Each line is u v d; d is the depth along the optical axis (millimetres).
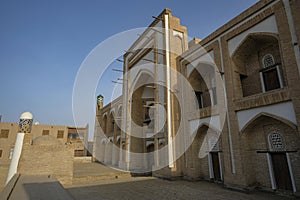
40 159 8352
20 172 7941
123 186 8055
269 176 6359
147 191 7027
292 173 5797
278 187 6141
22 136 8289
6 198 3912
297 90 5391
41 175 7422
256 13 6895
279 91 5824
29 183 5637
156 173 10328
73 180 9172
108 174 10297
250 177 6586
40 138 9531
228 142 7203
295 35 5605
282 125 6164
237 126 7008
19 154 8086
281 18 5992
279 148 6203
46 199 3857
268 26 6438
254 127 6922
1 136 22203
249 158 6812
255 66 7637
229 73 7555
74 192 7074
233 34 7590
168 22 11234
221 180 7945
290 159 5883
